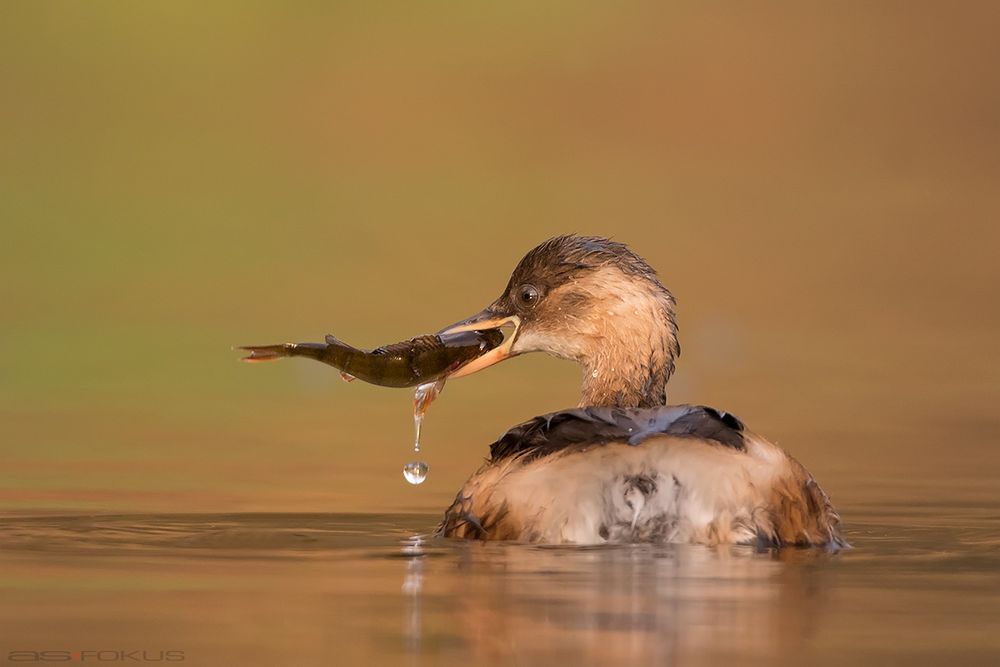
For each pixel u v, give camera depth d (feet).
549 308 44.06
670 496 32.55
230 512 43.45
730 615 28.91
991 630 28.35
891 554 35.81
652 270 44.29
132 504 44.50
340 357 41.65
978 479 49.75
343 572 33.27
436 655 26.27
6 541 37.60
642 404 43.68
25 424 59.57
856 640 27.55
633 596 30.09
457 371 43.78
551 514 32.89
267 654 26.45
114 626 28.35
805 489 34.73
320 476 50.39
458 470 52.19
